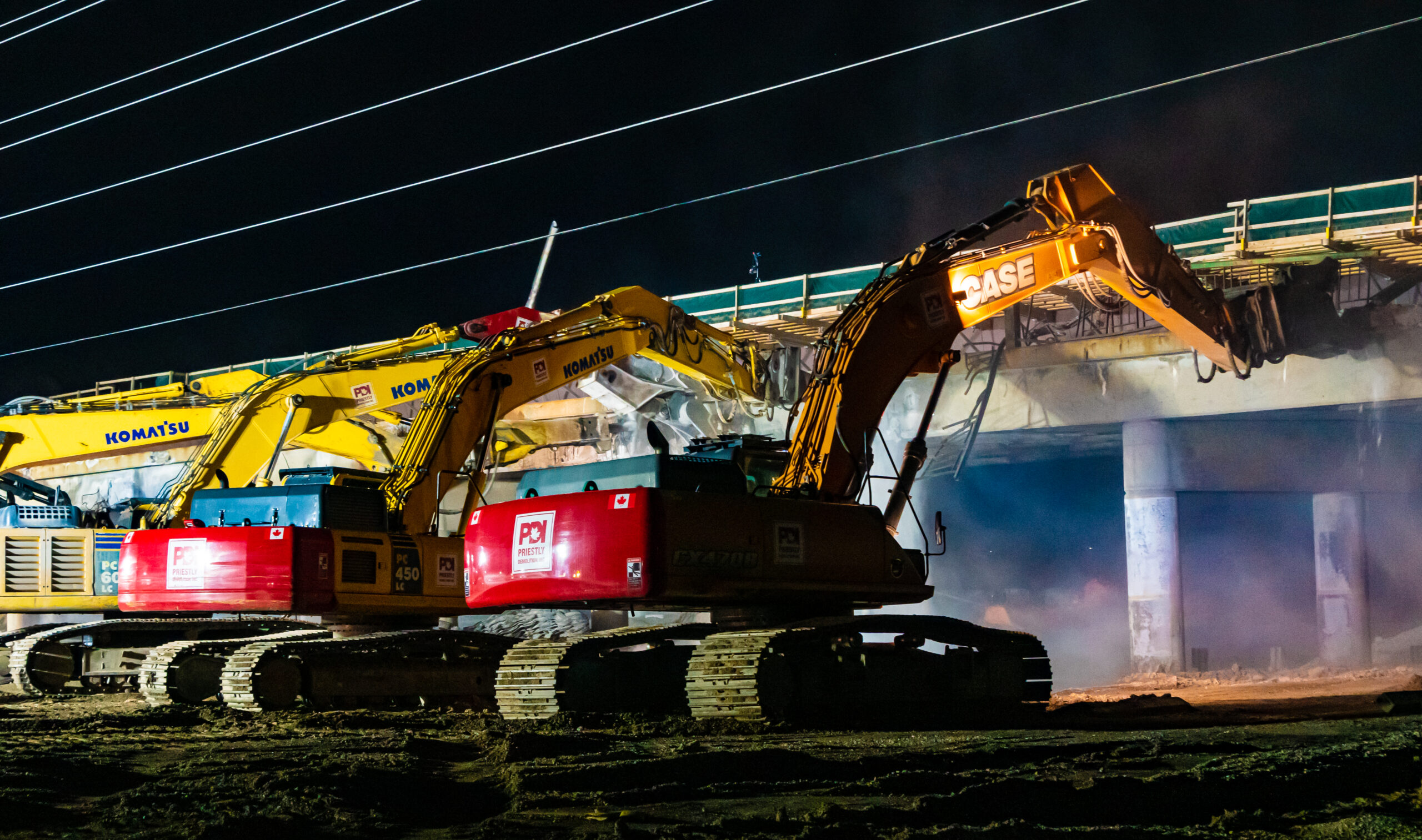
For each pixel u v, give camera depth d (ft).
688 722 43.06
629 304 78.48
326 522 59.11
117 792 29.48
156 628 67.10
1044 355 100.58
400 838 23.98
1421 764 31.53
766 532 46.24
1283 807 27.48
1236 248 84.64
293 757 34.30
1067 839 23.43
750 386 91.76
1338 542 101.04
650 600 45.52
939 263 56.44
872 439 52.24
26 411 84.38
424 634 56.75
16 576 69.21
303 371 76.33
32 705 57.52
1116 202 63.62
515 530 46.70
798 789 29.01
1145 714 50.24
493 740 38.32
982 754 34.04
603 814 25.94
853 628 46.62
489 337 73.46
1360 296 89.71
